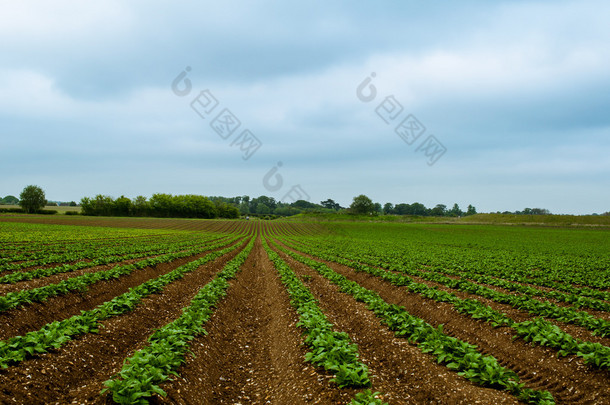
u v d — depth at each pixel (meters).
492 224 120.06
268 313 15.39
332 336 9.41
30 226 69.94
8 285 14.85
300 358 9.27
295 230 103.94
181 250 39.81
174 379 7.52
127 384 6.47
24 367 7.40
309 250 45.28
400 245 56.59
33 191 128.88
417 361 9.26
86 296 15.03
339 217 146.00
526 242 65.31
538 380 8.91
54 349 8.50
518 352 10.32
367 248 48.72
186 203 155.50
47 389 7.11
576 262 34.84
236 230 103.62
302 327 11.48
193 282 21.17
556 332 10.31
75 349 8.88
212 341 10.86
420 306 15.70
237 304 16.86
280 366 9.62
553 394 8.17
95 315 11.15
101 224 95.81
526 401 7.21
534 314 13.83
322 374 8.03
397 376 8.81
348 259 34.97
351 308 14.73
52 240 44.41
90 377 8.30
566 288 20.58
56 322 9.76
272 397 8.01
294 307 14.36
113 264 23.53
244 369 9.91
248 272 27.64
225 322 13.50
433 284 20.30
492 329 12.02
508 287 20.31
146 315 13.12
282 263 28.27
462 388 7.80
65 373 7.88
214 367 9.42
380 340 10.97
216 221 130.12
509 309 14.77
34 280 16.44
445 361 9.16
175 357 8.20
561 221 126.31
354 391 7.13
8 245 36.00
